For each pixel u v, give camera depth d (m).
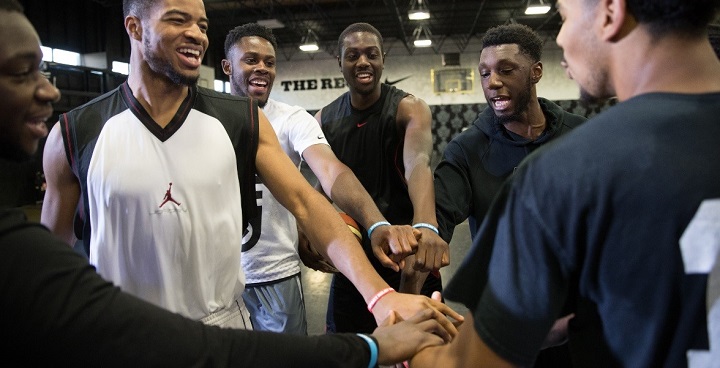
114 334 0.57
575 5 0.61
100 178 1.00
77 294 0.56
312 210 1.17
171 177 1.02
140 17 1.01
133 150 1.01
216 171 1.06
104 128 1.03
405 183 1.96
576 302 0.61
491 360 0.61
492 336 0.60
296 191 1.17
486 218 0.65
